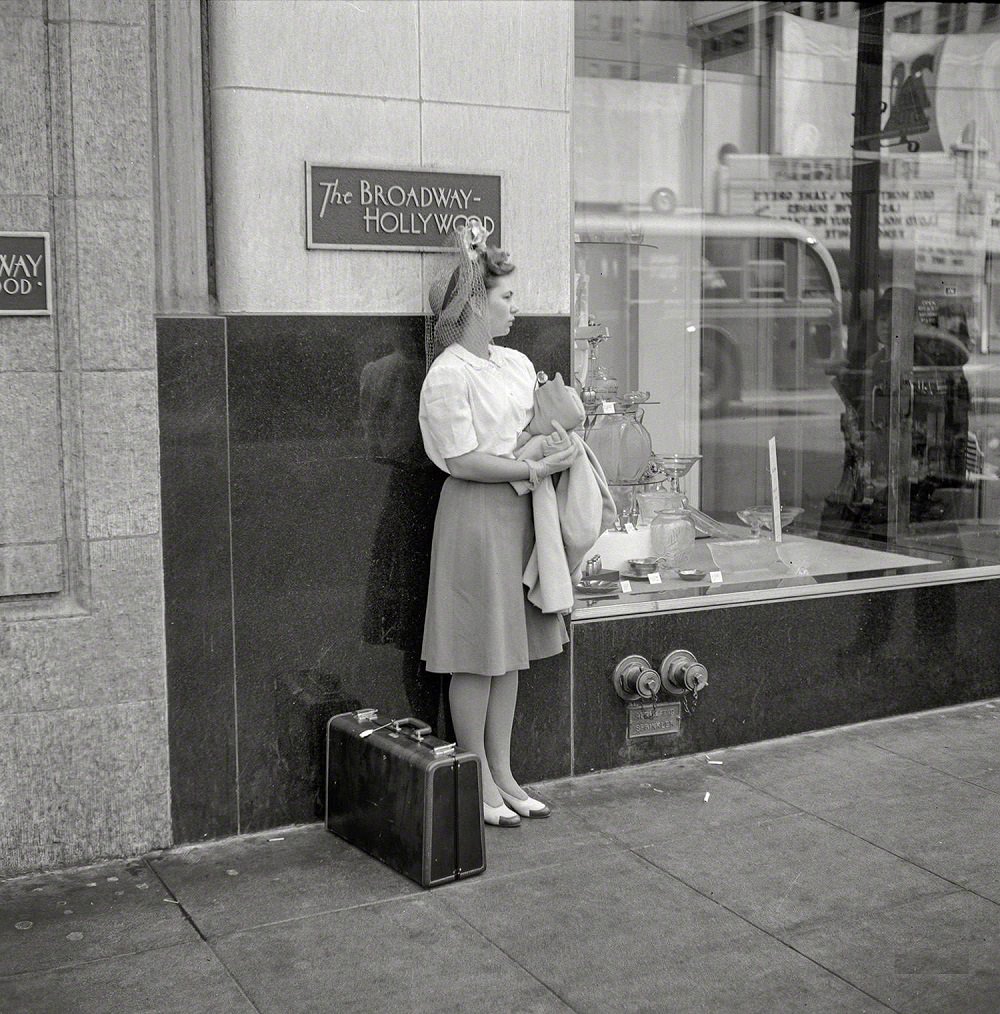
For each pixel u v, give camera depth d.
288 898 3.89
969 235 6.22
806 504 5.91
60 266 3.95
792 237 5.87
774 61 5.80
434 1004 3.28
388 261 4.40
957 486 6.18
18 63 3.85
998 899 3.86
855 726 5.53
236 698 4.29
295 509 4.32
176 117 4.09
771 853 4.20
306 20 4.21
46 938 3.63
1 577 3.97
